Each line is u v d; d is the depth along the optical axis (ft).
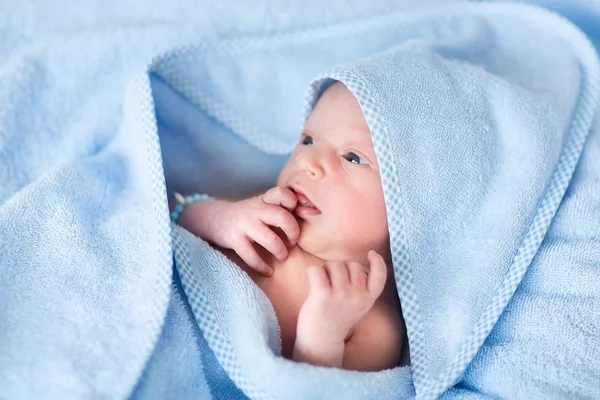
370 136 4.11
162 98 4.81
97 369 3.32
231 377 3.61
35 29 5.08
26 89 4.71
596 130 4.65
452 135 4.10
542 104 4.41
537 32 5.08
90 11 5.15
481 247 4.05
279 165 5.11
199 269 3.90
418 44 4.75
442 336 3.87
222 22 5.17
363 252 4.13
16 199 3.97
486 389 3.79
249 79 5.07
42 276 3.69
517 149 4.24
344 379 3.46
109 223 4.05
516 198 4.13
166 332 3.60
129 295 3.65
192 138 4.98
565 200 4.31
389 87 4.08
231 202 4.50
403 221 3.94
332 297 3.54
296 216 4.19
